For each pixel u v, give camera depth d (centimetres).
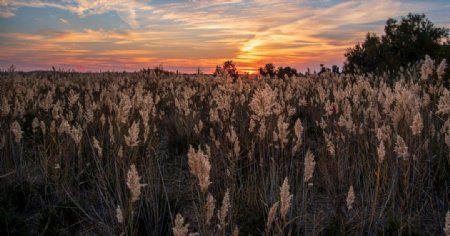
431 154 477
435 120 571
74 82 1644
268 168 492
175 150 656
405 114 445
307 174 330
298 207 425
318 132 731
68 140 569
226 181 457
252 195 431
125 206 417
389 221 369
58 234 400
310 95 1093
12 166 564
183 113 781
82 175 521
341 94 663
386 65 1841
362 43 2198
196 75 1811
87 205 457
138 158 540
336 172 479
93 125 647
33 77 1658
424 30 2066
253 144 495
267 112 444
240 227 372
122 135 528
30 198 470
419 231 362
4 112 593
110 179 483
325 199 461
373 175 466
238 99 760
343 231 358
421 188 425
